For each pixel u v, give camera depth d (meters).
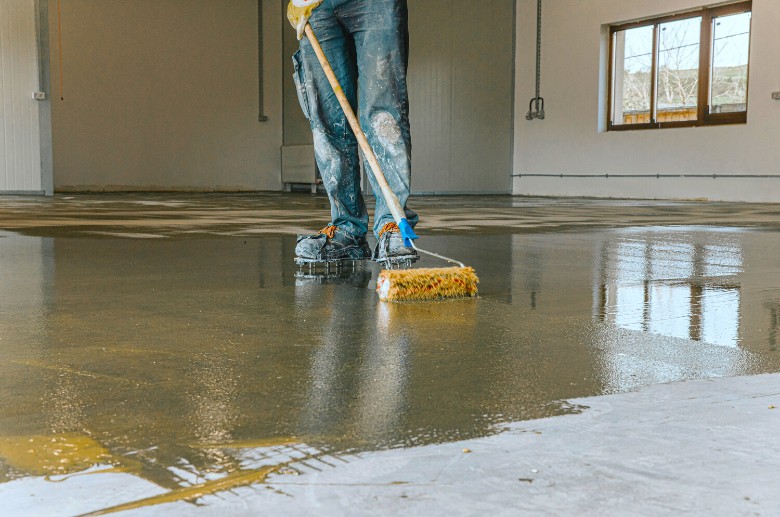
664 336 1.67
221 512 0.74
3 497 0.79
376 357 1.46
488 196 15.66
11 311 1.96
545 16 15.82
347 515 0.74
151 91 16.31
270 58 17.38
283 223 5.90
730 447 0.93
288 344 1.57
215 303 2.10
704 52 12.84
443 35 16.16
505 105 16.80
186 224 5.73
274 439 0.97
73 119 15.66
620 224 6.08
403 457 0.90
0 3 12.43
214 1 16.73
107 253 3.49
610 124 14.68
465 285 2.22
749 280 2.61
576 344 1.58
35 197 12.26
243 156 17.31
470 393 1.20
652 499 0.77
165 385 1.25
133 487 0.81
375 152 3.09
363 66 3.06
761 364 1.41
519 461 0.88
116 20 15.88
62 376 1.31
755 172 12.18
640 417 1.06
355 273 2.80
